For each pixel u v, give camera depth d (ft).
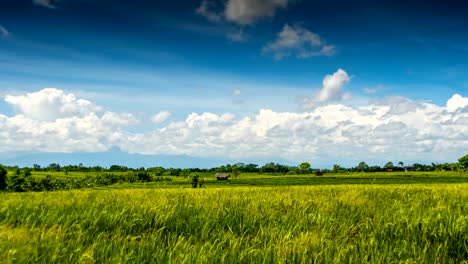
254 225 24.50
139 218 24.40
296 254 16.94
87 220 23.52
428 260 16.75
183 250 17.31
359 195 41.39
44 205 29.27
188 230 22.77
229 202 32.48
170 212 25.70
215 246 18.39
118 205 29.45
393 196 42.09
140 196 38.78
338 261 15.84
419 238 20.38
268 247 17.81
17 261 15.35
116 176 537.65
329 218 25.40
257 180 526.57
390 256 17.11
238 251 17.07
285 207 31.73
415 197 40.75
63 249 16.71
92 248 17.24
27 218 23.41
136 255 16.66
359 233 21.86
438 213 25.76
